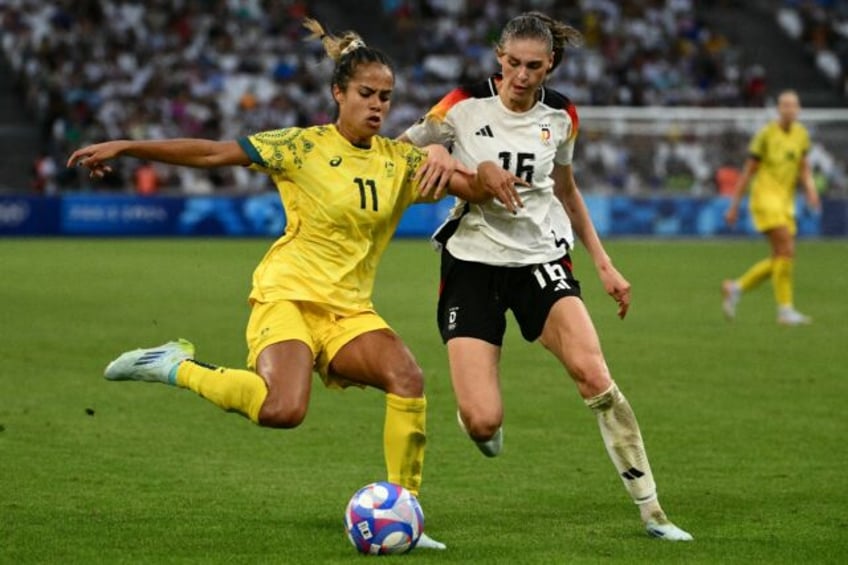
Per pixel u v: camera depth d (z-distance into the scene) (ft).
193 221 409.08
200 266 309.22
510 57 88.22
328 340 86.63
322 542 84.79
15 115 451.12
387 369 84.99
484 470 110.22
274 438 122.72
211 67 463.42
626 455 86.63
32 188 423.23
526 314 90.84
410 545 81.66
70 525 88.89
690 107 490.08
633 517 93.81
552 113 92.32
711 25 535.19
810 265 331.77
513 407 140.97
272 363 83.87
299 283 86.63
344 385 88.17
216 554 81.30
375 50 85.20
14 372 158.92
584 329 87.51
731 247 385.70
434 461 113.60
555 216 93.45
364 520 81.00
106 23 469.16
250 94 453.99
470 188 87.20
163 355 87.66
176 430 125.70
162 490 100.68
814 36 531.50
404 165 87.51
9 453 113.70
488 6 515.91
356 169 85.87
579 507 97.09
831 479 106.93
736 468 111.24
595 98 481.87
